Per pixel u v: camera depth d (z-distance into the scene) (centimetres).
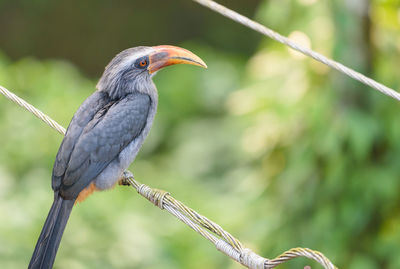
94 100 905
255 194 1345
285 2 1293
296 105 1255
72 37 2734
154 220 1425
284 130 1288
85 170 830
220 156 1870
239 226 1362
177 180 1719
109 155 852
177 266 1323
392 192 1204
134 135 884
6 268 1123
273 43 1332
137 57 923
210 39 2673
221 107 2052
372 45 1200
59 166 828
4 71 1622
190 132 1967
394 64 1223
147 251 1275
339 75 1197
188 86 2086
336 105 1208
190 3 2741
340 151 1209
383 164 1220
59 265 1181
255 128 1330
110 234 1269
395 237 1218
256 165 1386
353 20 1173
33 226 1206
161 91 2103
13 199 1284
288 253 646
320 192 1251
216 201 1620
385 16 1212
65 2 2725
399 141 1203
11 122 1492
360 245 1239
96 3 2745
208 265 1395
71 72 1867
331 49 1210
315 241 1248
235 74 2117
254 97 1325
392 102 1207
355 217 1224
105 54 2745
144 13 2758
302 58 1252
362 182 1216
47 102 1548
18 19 2712
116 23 2750
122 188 1480
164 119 2025
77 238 1223
